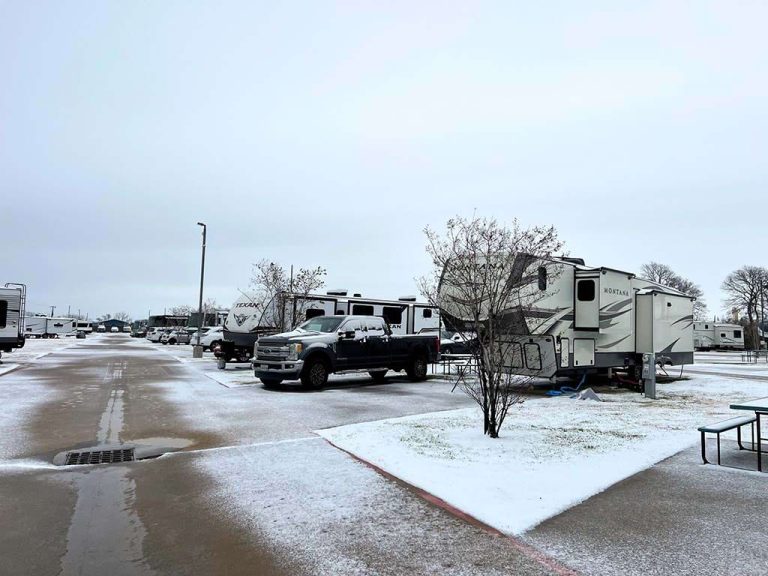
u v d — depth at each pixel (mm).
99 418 9266
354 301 21203
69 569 3639
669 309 15438
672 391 13680
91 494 5234
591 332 13656
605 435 7648
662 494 5156
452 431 7809
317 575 3562
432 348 16219
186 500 5039
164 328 52781
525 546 3979
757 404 6645
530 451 6621
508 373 8609
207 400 11539
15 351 30188
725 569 3594
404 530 4289
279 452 6801
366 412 9984
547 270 11773
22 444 7289
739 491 5254
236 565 3709
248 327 19438
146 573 3592
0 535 4223
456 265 7926
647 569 3602
